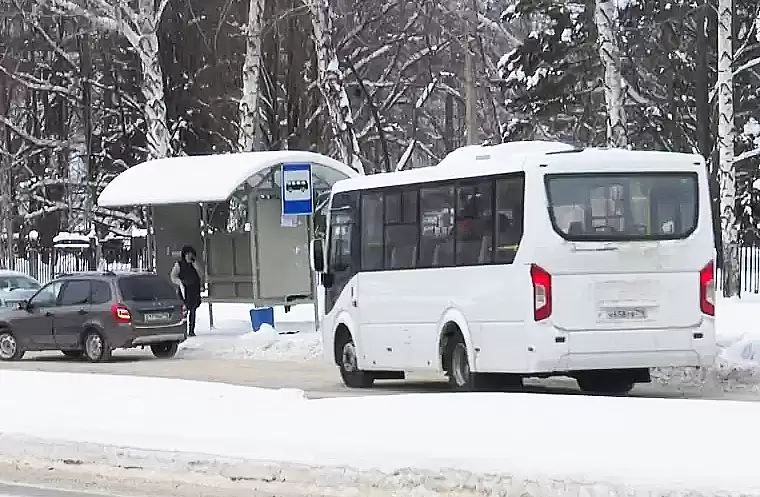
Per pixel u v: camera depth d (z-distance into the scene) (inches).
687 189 1017.5
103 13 2404.0
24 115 3627.0
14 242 3572.8
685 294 1006.4
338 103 2117.4
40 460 807.1
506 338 1016.2
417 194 1135.6
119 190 1857.8
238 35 2583.7
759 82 2637.8
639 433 730.8
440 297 1100.5
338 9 2886.3
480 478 644.7
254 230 1797.5
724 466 635.5
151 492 699.4
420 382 1286.9
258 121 2284.7
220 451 764.0
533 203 993.5
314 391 1197.7
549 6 2701.8
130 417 905.5
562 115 2815.0
